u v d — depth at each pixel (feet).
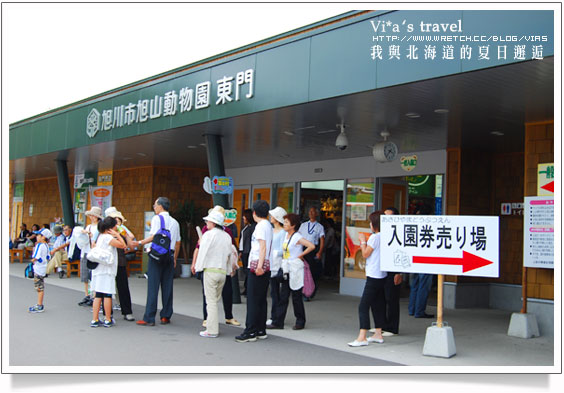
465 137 35.63
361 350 24.21
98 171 67.10
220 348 23.76
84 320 29.43
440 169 40.32
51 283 46.34
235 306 36.47
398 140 37.35
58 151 49.80
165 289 29.19
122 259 29.71
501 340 27.14
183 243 57.62
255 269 25.20
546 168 29.40
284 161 50.85
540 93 24.64
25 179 86.12
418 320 32.73
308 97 27.07
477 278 40.06
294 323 30.58
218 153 37.91
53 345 23.34
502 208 40.86
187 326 28.58
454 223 22.95
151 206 59.36
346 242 44.96
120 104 41.11
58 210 79.46
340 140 32.65
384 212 25.59
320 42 26.71
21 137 55.62
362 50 24.76
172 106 35.94
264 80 29.60
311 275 40.14
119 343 24.06
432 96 25.58
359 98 26.21
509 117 29.58
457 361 22.63
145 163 58.03
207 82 33.22
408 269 23.73
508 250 40.42
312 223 41.63
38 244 31.96
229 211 35.65
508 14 20.34
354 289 43.55
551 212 27.91
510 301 39.37
